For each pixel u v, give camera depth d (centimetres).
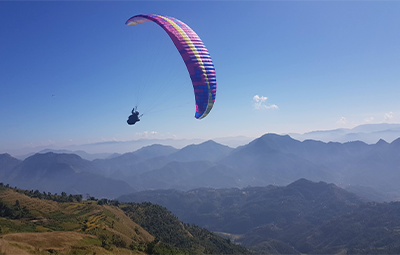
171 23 3222
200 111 3184
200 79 3033
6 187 7831
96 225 5859
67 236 4134
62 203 7512
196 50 3075
